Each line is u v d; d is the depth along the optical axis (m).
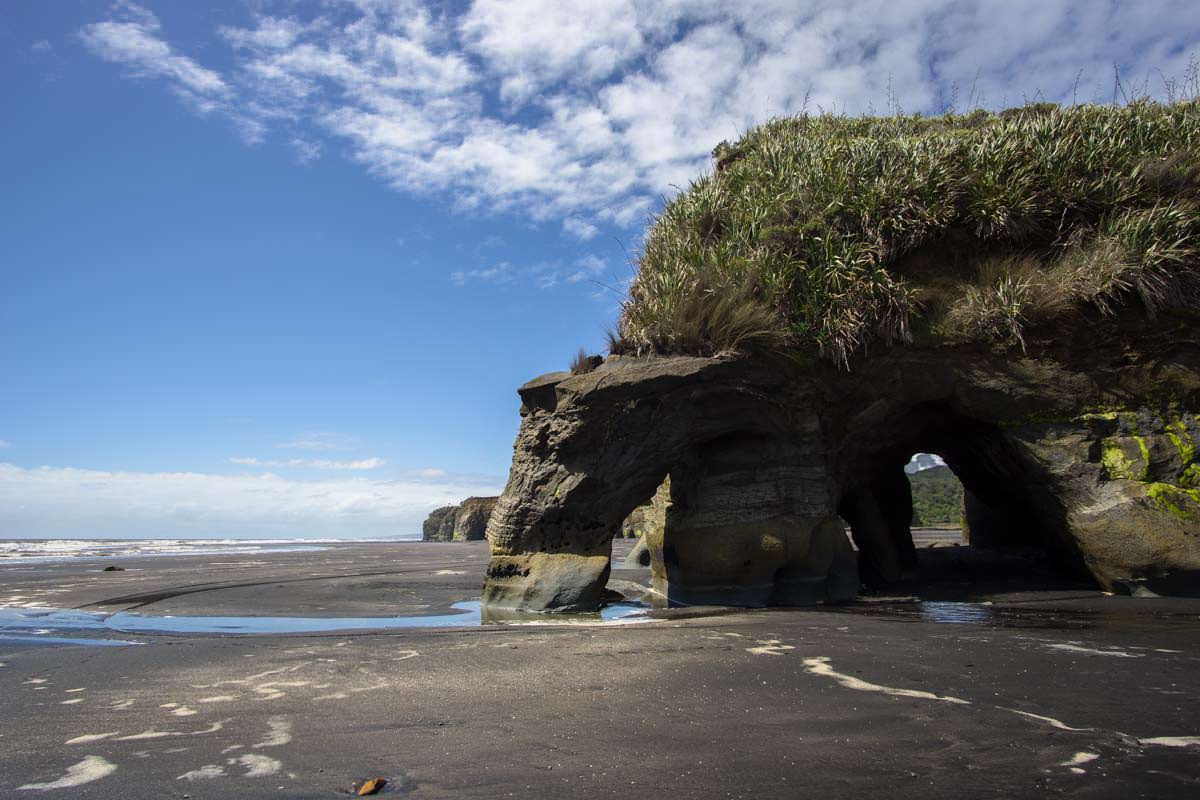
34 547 48.31
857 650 6.15
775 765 3.53
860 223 11.16
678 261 11.66
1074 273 10.07
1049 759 3.51
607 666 5.79
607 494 10.91
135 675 5.82
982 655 5.86
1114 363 10.05
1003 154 11.12
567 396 10.77
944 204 10.91
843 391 11.16
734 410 10.79
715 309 10.70
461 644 6.88
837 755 3.64
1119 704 4.41
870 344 10.81
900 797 3.10
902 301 10.53
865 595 11.06
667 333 10.73
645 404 10.52
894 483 14.23
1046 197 10.89
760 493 11.04
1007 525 17.33
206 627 9.00
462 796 3.24
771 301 10.95
